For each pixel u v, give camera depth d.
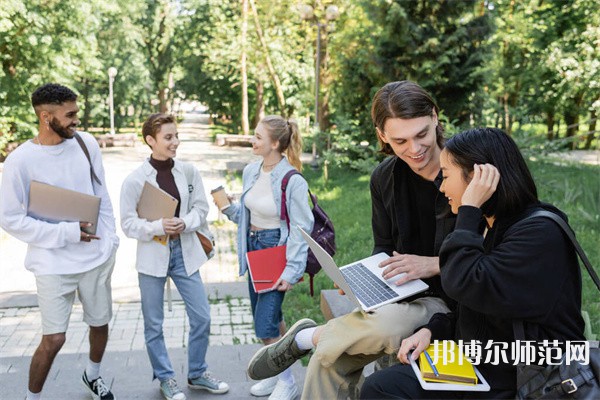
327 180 14.79
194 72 39.12
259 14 26.00
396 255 2.63
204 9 37.16
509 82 19.17
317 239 3.76
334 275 2.38
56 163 3.43
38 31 18.98
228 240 9.69
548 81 18.75
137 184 3.75
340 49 15.87
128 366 4.52
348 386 2.47
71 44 20.77
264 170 3.82
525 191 1.97
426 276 2.51
